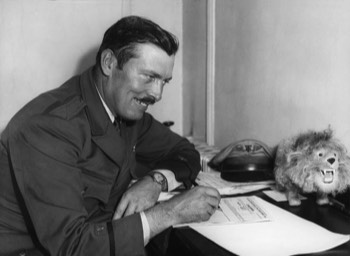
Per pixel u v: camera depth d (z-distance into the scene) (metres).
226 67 1.82
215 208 1.04
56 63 2.00
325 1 1.22
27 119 1.01
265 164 1.40
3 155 1.08
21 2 1.91
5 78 1.94
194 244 0.90
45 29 1.96
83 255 0.90
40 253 1.03
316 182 1.05
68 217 0.92
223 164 1.43
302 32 1.33
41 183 0.93
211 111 1.95
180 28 2.20
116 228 0.94
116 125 1.23
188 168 1.36
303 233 0.94
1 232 1.06
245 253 0.85
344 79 1.17
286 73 1.42
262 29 1.54
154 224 0.97
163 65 1.08
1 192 1.08
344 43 1.16
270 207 1.10
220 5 1.83
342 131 1.19
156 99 1.11
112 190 1.22
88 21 2.02
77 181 0.98
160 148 1.49
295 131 1.40
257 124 1.62
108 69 1.10
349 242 0.91
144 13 2.12
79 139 1.04
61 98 1.11
